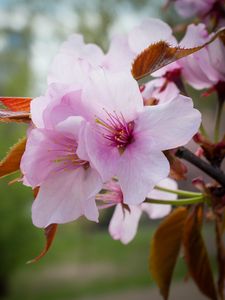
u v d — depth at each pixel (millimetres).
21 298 1471
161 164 145
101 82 149
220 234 204
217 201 189
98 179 147
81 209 150
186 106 147
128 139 154
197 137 182
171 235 207
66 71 167
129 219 206
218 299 213
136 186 145
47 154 148
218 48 188
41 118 145
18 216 1460
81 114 147
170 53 152
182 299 1226
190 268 207
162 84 201
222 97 202
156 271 209
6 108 154
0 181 1435
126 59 194
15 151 153
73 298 1427
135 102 152
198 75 198
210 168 172
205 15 294
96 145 146
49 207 152
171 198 219
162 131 149
